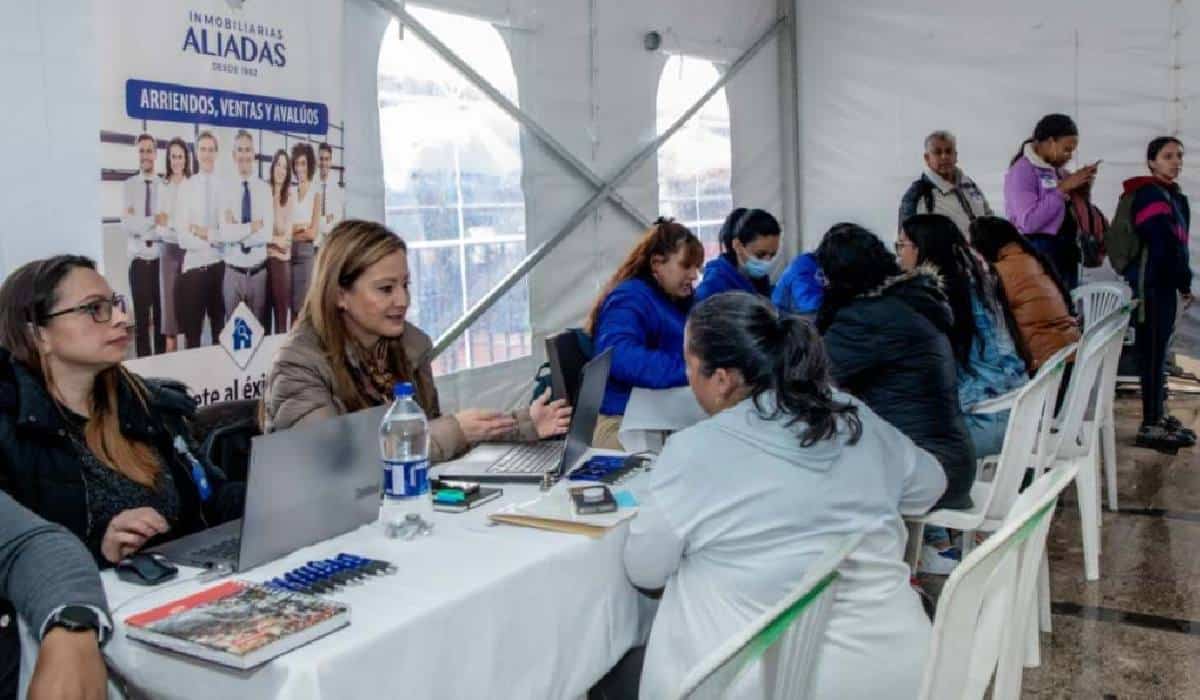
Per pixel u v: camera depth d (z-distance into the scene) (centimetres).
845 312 289
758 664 147
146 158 308
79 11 289
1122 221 579
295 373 237
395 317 245
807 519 173
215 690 149
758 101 690
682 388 331
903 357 281
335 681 143
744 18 670
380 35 423
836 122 699
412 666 156
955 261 362
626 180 577
